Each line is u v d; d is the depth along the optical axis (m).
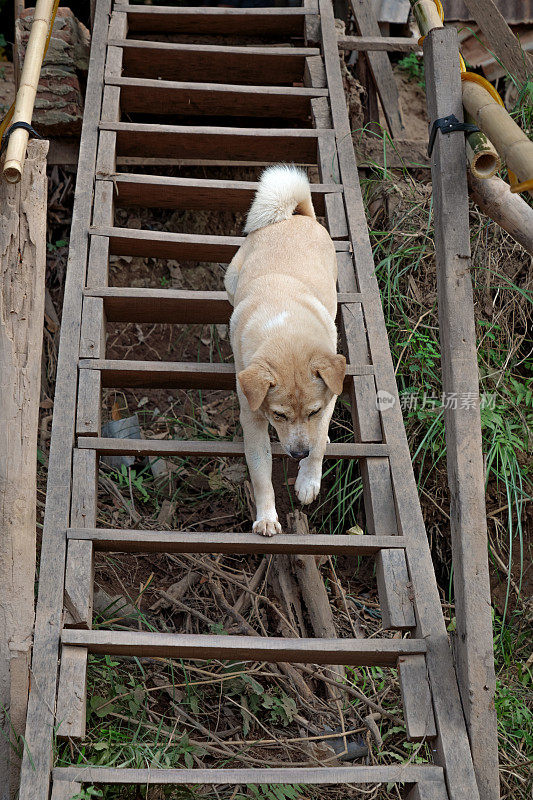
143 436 4.69
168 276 5.19
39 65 3.22
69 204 5.08
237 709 3.36
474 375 2.80
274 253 3.51
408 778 2.47
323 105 4.51
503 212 2.76
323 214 4.36
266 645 2.68
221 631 3.57
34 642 2.61
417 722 2.57
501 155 2.63
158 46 4.63
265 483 3.09
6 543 2.66
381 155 4.95
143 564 3.99
